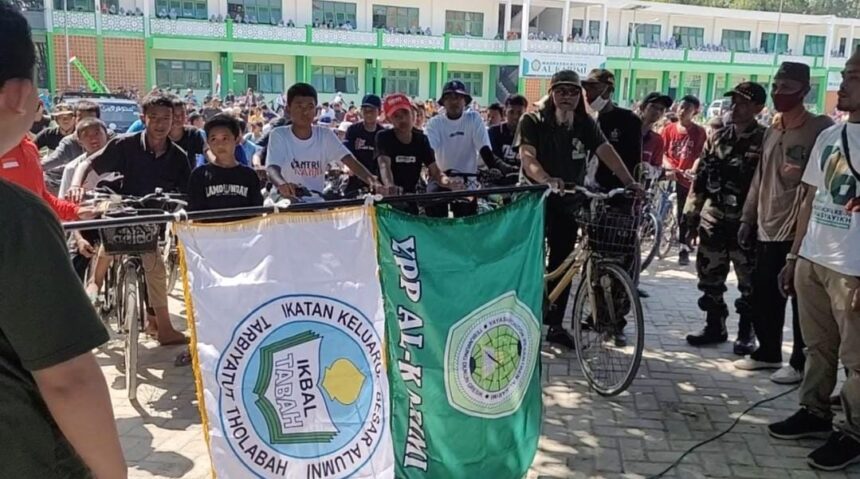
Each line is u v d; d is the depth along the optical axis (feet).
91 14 108.99
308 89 17.16
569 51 137.69
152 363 16.46
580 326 15.52
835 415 13.67
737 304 17.49
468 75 141.79
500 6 144.87
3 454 4.55
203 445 12.55
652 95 25.29
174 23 114.42
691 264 28.02
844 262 11.35
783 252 15.24
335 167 23.79
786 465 11.97
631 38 145.59
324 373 8.89
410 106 19.47
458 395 9.80
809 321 12.45
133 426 13.29
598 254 14.85
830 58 159.63
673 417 13.83
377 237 9.14
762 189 15.48
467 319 9.80
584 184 17.08
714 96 158.10
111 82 111.96
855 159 11.29
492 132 26.86
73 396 4.52
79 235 14.92
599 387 14.88
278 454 8.70
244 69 124.06
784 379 15.43
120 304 15.48
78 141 20.99
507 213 10.14
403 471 9.49
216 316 8.39
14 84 4.52
